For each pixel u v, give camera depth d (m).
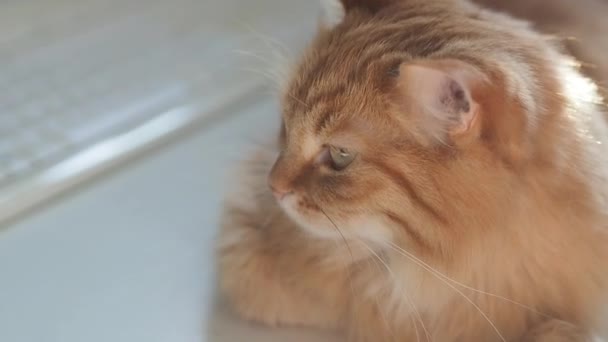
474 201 0.60
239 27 0.90
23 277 0.72
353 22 0.64
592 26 0.72
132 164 0.80
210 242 0.74
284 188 0.63
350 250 0.66
